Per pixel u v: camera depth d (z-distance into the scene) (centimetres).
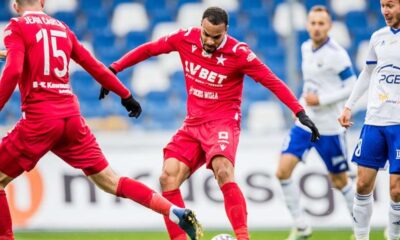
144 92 5853
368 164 2709
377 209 4100
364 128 2730
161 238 3759
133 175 4200
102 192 4178
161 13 6341
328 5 6397
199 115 2681
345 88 3441
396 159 2648
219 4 6381
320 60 3497
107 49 6169
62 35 2489
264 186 4169
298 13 6275
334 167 3531
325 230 4044
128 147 4228
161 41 2722
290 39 4381
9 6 6291
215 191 4128
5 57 2544
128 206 4169
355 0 6444
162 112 5688
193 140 2686
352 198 3547
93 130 5084
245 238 2528
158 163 4209
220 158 2595
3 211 2500
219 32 2545
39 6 2516
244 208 2572
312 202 4100
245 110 5675
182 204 2644
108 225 4153
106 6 6419
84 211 4159
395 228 2766
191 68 2677
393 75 2648
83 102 5791
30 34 2422
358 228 2819
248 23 6306
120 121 5216
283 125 5575
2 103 2356
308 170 4125
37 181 4166
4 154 2475
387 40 2656
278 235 3844
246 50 2622
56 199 4162
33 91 2433
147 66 5953
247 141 4219
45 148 2470
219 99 2673
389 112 2658
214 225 4100
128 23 6303
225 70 2634
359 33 6288
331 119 3481
